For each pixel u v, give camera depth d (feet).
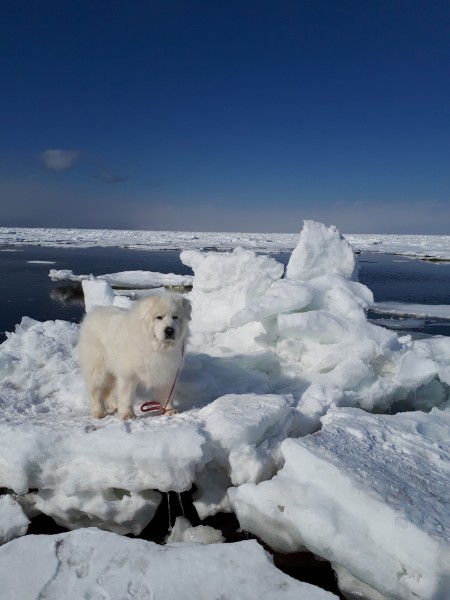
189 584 4.92
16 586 4.92
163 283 43.78
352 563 5.63
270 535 6.73
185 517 7.65
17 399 9.60
